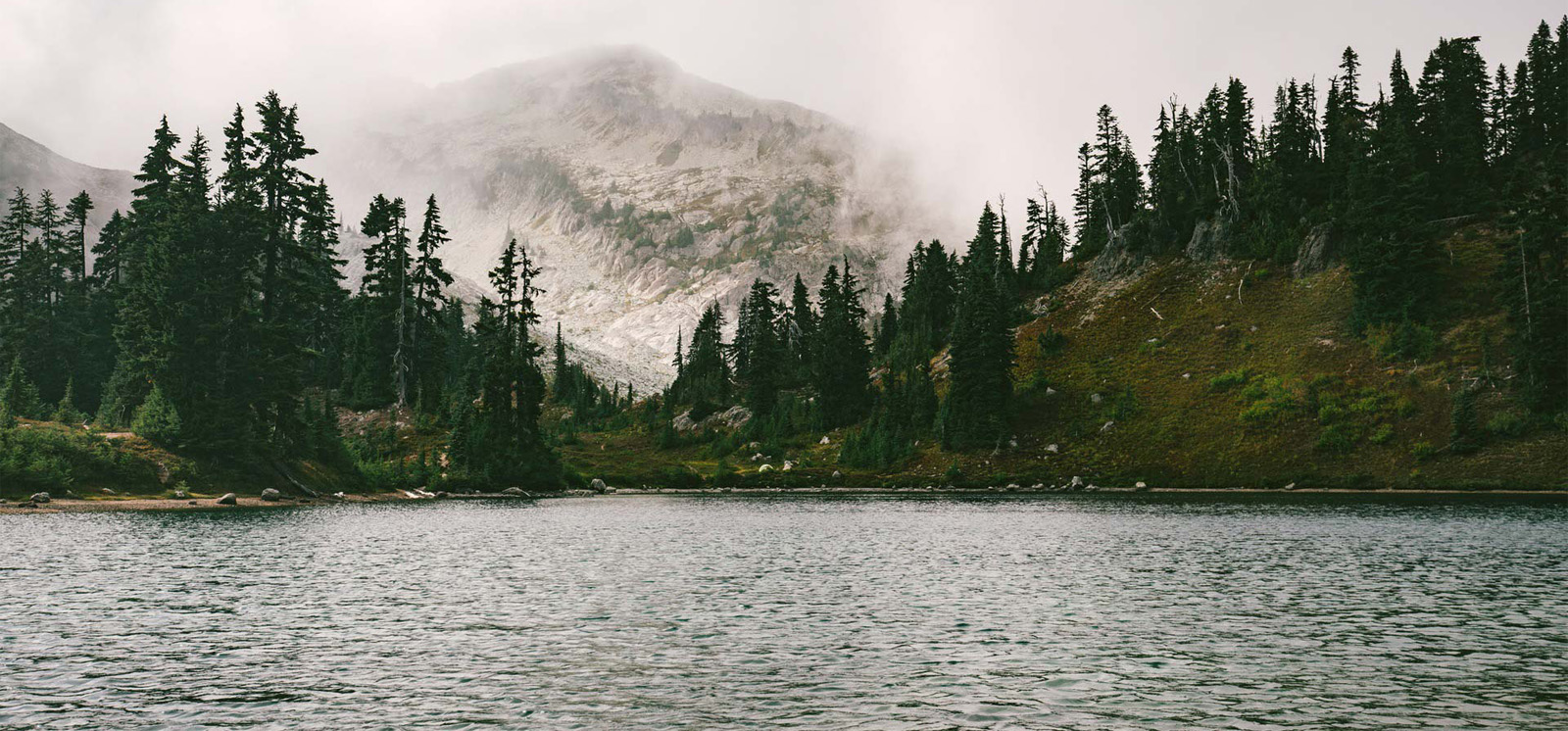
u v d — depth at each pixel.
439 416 131.62
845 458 140.00
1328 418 112.94
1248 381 124.62
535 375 120.38
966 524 66.69
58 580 34.09
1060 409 133.38
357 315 151.12
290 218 103.00
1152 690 20.06
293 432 88.75
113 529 52.69
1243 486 108.38
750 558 45.34
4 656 22.70
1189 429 121.00
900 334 176.88
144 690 19.77
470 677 21.06
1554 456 96.38
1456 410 103.12
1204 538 54.91
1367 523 63.16
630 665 22.25
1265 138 161.88
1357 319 123.75
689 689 20.08
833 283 186.38
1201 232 155.75
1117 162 180.50
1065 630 26.73
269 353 87.19
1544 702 19.02
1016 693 19.84
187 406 79.69
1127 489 111.62
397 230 145.50
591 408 189.12
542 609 29.88
